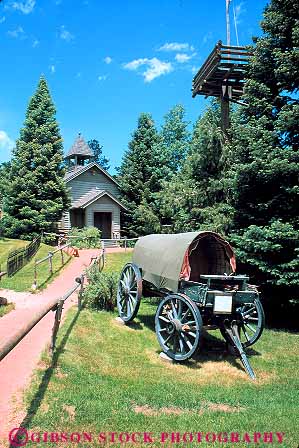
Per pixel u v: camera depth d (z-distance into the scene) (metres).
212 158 17.36
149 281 10.88
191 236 9.91
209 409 6.53
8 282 15.98
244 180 13.62
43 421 5.33
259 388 7.84
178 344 9.31
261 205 13.29
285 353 10.48
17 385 6.30
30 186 31.08
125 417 5.77
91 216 34.81
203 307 9.09
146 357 9.21
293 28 12.77
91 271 13.86
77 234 31.47
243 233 13.80
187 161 18.97
